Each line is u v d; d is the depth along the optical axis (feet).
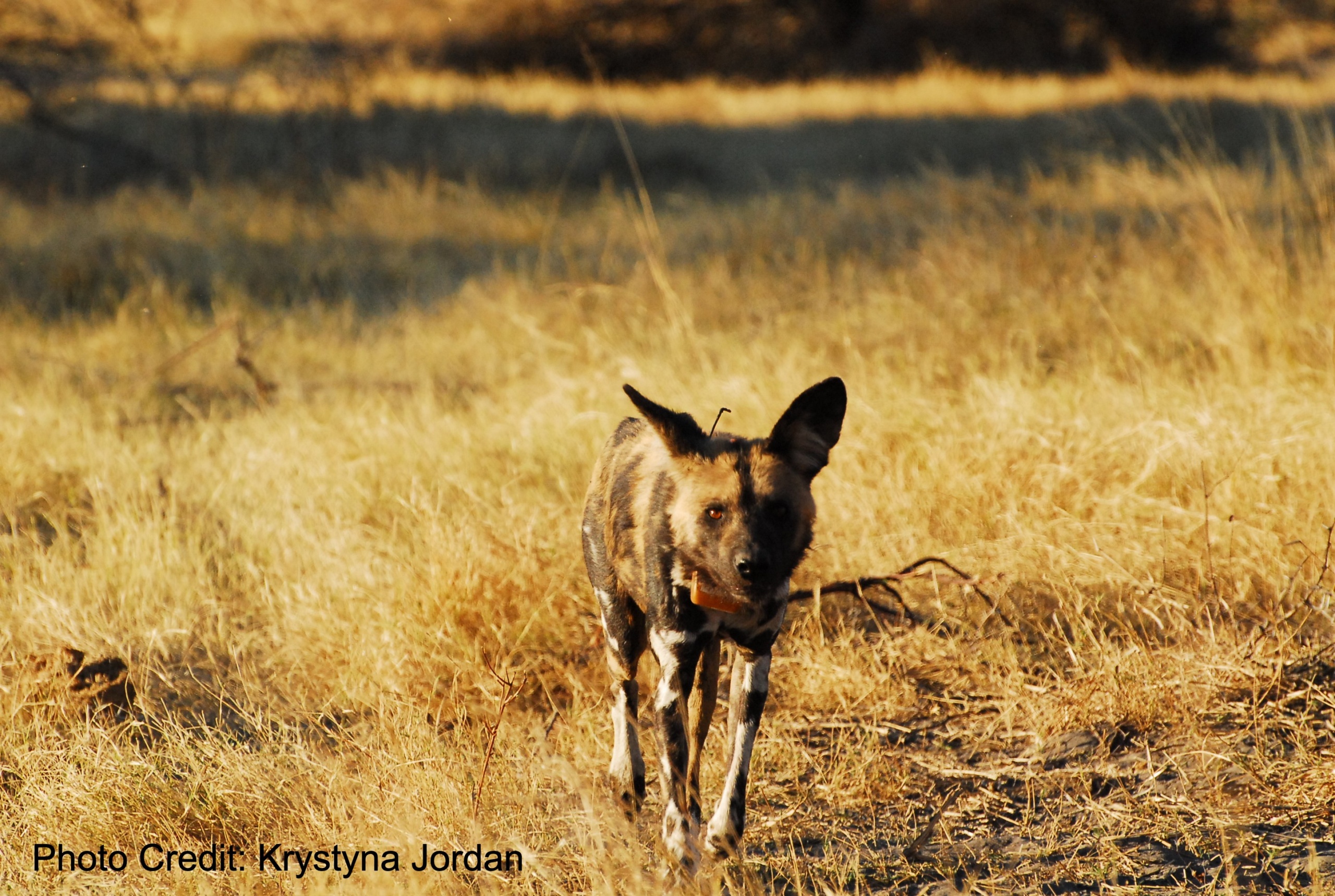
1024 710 40.32
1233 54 239.91
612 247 109.91
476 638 44.42
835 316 81.35
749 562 30.09
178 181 132.67
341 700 42.50
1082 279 82.69
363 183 133.69
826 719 41.14
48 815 33.88
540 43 233.76
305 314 96.53
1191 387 62.59
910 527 50.83
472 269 108.78
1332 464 49.83
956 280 84.64
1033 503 50.49
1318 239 79.56
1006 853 32.91
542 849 32.76
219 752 36.73
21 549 52.75
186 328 91.66
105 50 157.69
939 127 169.37
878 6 248.93
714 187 145.89
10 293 95.40
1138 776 36.14
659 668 32.86
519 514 52.26
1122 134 151.94
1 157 132.57
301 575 50.06
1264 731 36.70
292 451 62.85
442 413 69.77
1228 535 46.68
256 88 152.35
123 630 46.98
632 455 35.42
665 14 241.55
